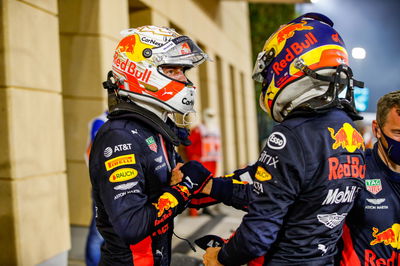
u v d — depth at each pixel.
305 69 1.33
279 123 1.45
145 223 1.37
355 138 1.38
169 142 1.66
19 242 3.03
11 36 3.01
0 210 3.04
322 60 1.34
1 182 3.03
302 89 1.35
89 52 4.30
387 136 1.56
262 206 1.30
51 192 3.39
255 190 1.34
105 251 1.62
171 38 1.58
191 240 3.98
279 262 1.37
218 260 1.41
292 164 1.27
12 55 3.02
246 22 15.50
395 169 1.60
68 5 4.33
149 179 1.51
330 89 1.34
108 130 1.49
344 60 1.38
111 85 1.61
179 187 1.52
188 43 1.59
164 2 6.40
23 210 3.07
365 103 5.04
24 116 3.12
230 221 5.32
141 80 1.54
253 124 16.50
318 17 1.47
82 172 4.37
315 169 1.29
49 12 3.42
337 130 1.34
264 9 20.03
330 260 1.42
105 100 4.32
